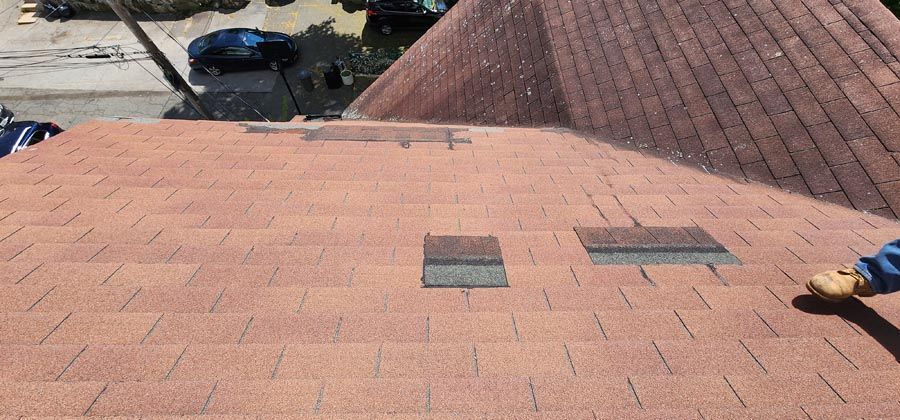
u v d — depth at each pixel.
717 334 2.11
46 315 1.96
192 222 2.96
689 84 4.93
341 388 1.69
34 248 2.50
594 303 2.32
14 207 2.99
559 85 5.87
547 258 2.77
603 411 1.64
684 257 2.82
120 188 3.42
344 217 3.18
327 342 1.95
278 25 17.61
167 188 3.47
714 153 4.46
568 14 6.51
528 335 2.06
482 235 3.02
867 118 3.82
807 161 3.96
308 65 16.05
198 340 1.90
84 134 4.70
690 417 1.62
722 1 5.21
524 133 5.52
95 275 2.29
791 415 1.65
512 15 7.39
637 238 3.06
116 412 1.52
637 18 5.80
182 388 1.64
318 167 4.17
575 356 1.93
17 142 10.98
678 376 1.83
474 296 2.35
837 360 1.97
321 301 2.23
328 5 18.45
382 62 15.30
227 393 1.63
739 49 4.79
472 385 1.74
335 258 2.63
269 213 3.17
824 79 4.15
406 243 2.87
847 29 4.26
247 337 1.94
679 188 4.03
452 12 9.38
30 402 1.52
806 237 3.14
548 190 3.89
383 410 1.61
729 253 2.90
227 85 15.30
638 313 2.24
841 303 2.35
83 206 3.07
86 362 1.72
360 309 2.19
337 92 15.23
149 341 1.86
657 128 4.92
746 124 4.39
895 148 3.62
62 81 15.24
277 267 2.49
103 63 14.73
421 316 2.16
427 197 3.63
